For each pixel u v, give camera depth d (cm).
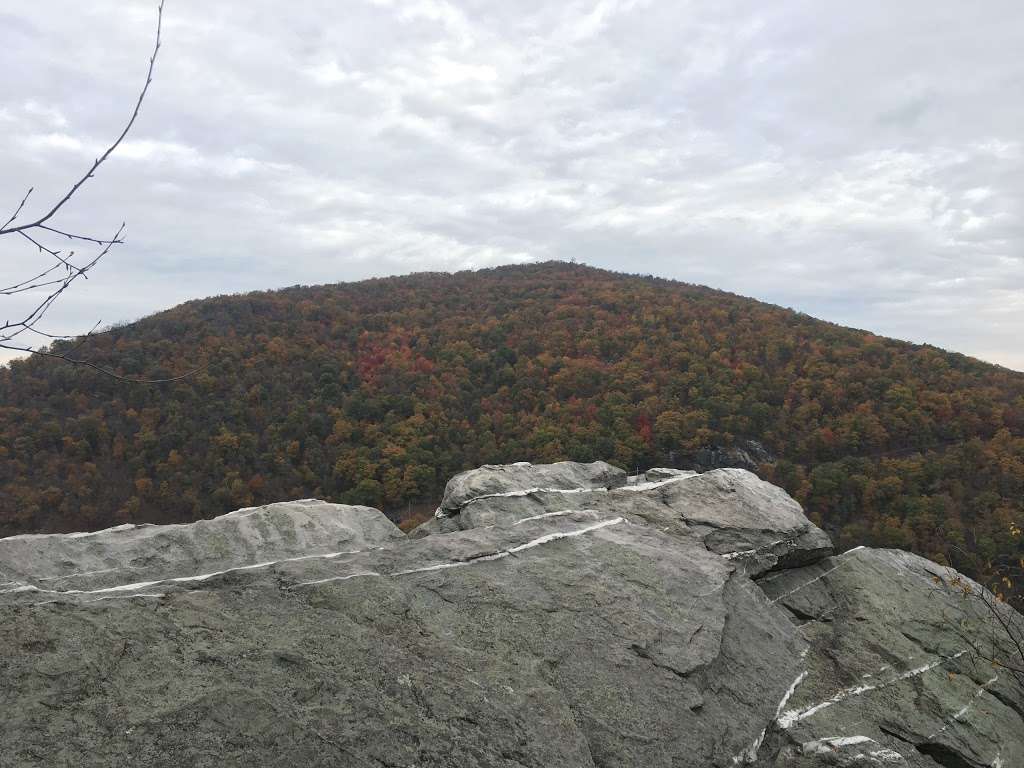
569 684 508
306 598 545
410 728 408
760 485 884
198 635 452
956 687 655
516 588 609
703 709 528
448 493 799
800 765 525
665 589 643
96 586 536
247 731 367
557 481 843
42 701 360
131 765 334
